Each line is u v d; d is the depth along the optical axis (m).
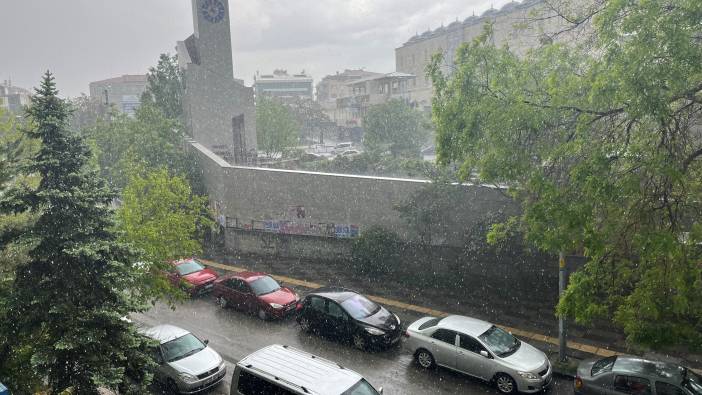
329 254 25.41
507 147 11.82
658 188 10.55
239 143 41.56
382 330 15.65
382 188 23.61
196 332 17.62
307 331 17.33
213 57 38.81
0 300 10.53
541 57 12.76
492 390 13.29
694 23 9.19
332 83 119.50
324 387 10.48
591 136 11.58
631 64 9.37
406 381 13.84
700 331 11.62
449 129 12.83
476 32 71.62
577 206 10.10
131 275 11.88
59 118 11.36
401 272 22.66
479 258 21.42
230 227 27.81
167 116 44.03
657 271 10.29
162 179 18.34
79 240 11.10
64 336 10.16
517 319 17.45
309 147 70.00
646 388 11.20
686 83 9.91
